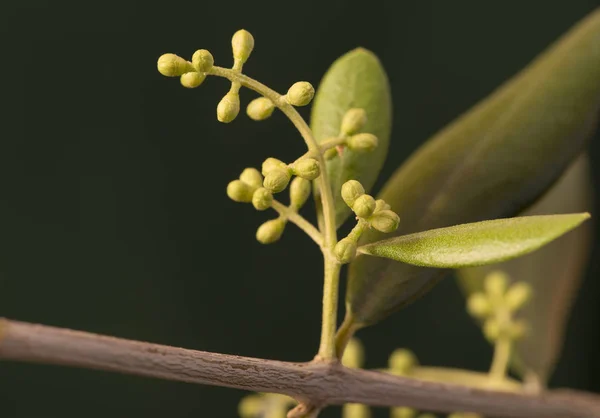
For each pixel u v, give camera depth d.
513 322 0.26
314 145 0.20
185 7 0.45
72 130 0.45
